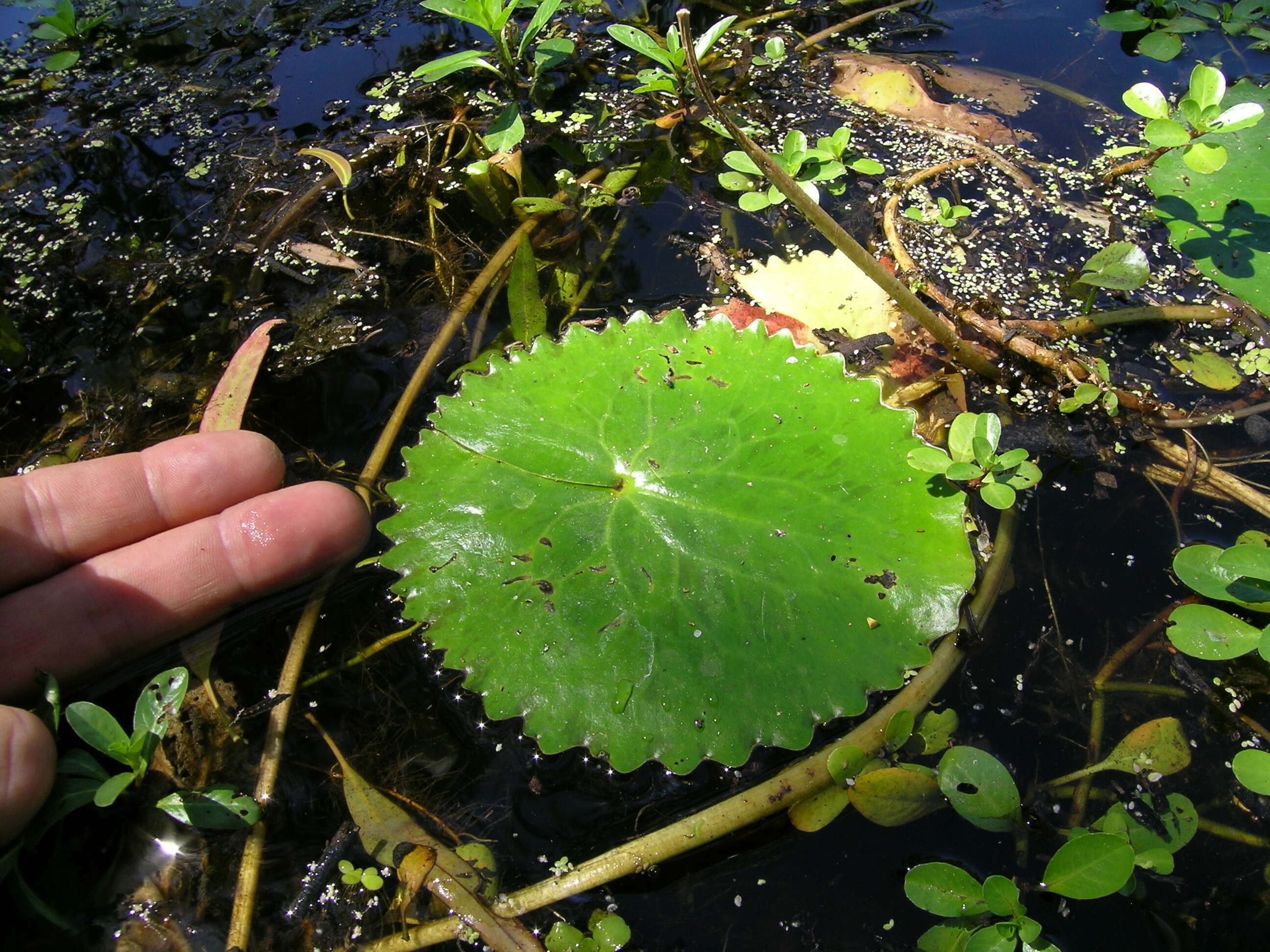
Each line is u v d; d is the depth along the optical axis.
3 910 0.19
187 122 0.31
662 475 0.21
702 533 0.21
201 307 0.27
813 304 0.26
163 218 0.29
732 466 0.21
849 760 0.19
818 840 0.19
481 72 0.32
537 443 0.22
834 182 0.28
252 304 0.27
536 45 0.31
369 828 0.19
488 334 0.26
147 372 0.26
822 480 0.21
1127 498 0.22
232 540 0.21
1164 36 0.32
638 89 0.30
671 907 0.18
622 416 0.22
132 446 0.24
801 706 0.19
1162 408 0.24
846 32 0.33
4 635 0.20
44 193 0.29
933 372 0.25
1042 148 0.29
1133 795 0.19
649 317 0.24
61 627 0.20
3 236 0.28
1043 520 0.22
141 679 0.21
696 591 0.20
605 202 0.28
